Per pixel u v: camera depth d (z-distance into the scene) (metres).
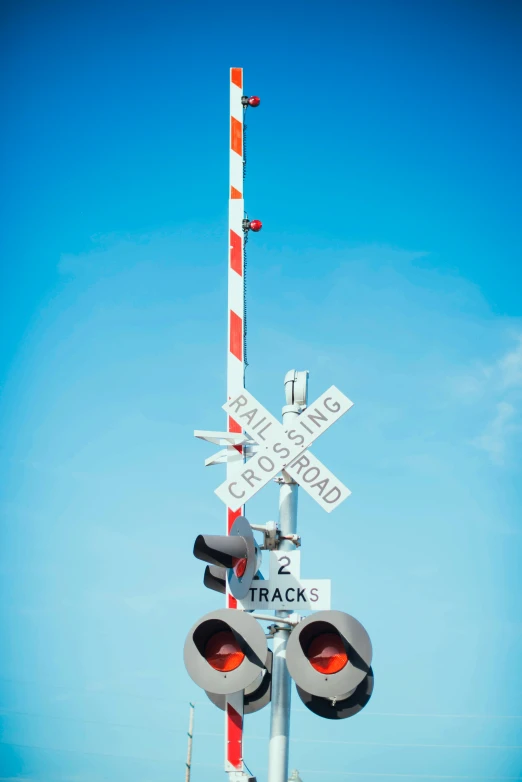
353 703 5.73
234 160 7.86
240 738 6.32
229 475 6.96
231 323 7.41
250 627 5.64
